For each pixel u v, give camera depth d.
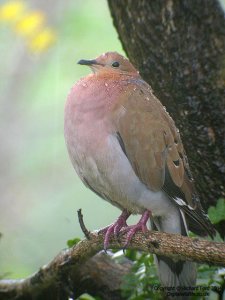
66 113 9.83
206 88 10.12
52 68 20.62
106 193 10.08
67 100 9.91
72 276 10.67
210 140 10.26
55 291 10.52
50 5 19.61
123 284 10.05
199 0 10.02
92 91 9.75
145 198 9.77
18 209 19.59
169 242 8.80
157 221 10.18
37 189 20.00
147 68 10.37
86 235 9.48
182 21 10.05
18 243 16.00
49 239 17.28
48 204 19.50
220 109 10.15
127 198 9.83
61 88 20.36
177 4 10.01
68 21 19.50
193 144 10.37
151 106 9.77
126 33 10.48
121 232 9.50
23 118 20.75
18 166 20.38
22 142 20.59
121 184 9.70
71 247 9.98
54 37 16.50
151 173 9.67
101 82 9.88
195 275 9.66
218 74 10.09
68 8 19.62
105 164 9.62
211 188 10.52
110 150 9.55
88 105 9.65
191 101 10.20
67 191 19.70
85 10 19.61
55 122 20.70
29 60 20.64
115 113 9.59
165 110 10.02
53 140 20.64
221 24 10.12
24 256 15.90
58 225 18.16
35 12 16.39
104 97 9.67
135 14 10.22
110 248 9.75
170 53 10.16
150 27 10.17
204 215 9.88
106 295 10.77
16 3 15.85
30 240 16.38
